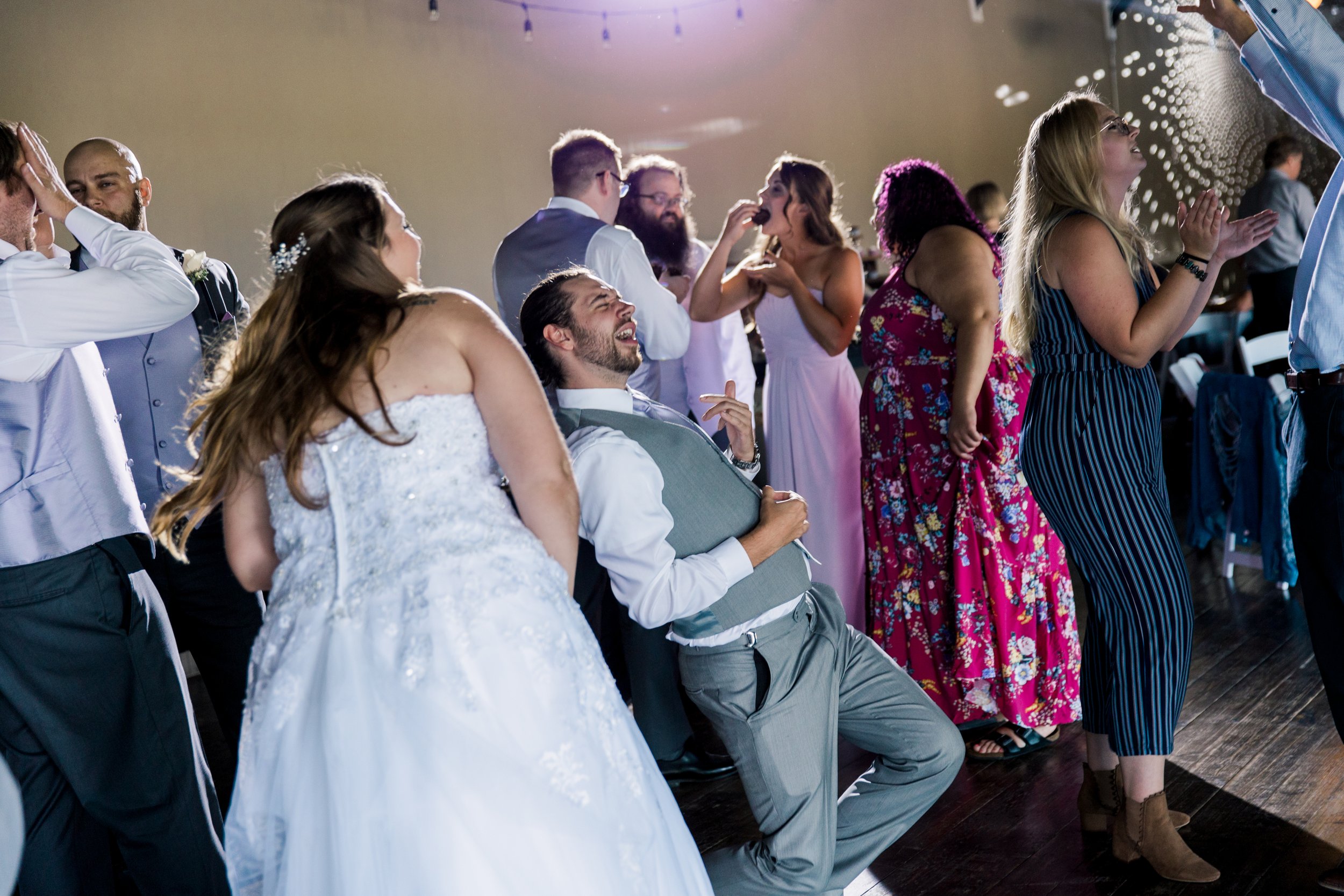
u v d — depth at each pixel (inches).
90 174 106.0
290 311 66.4
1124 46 351.9
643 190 149.2
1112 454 94.9
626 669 144.4
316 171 252.1
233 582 108.0
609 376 81.1
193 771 93.5
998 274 128.9
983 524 124.9
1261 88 99.2
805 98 326.6
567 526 67.4
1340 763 114.0
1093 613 99.4
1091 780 104.3
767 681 79.5
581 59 295.6
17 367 81.7
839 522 142.0
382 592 61.9
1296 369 95.3
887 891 99.0
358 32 258.2
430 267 272.2
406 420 64.2
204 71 234.8
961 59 347.6
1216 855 99.1
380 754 59.8
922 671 132.3
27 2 212.2
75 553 86.0
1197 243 89.3
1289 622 156.6
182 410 108.3
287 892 61.8
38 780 88.2
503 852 59.3
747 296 143.7
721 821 116.0
